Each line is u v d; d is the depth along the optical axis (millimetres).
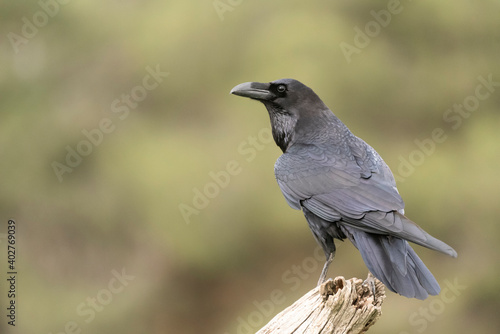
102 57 16750
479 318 15078
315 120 9180
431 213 14844
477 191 14992
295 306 7105
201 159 14555
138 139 15484
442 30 16297
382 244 7602
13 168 16234
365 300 6867
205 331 15312
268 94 9258
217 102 15383
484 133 15758
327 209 8227
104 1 17172
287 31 14969
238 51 15492
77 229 15844
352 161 8516
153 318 15438
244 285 15086
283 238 14547
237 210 14266
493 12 16594
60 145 16094
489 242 14992
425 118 15852
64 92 16797
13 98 16984
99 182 15555
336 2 15508
